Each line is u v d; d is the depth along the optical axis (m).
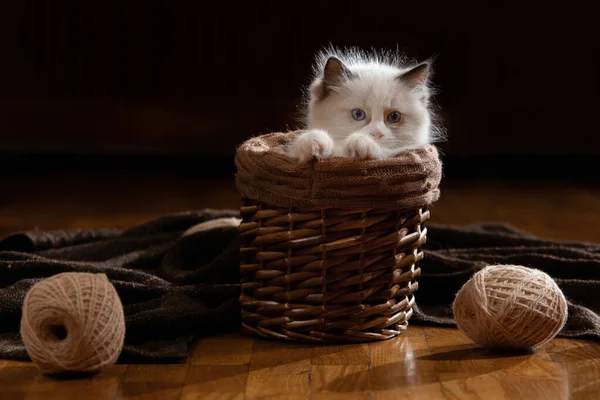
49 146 3.04
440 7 2.89
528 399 1.29
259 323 1.45
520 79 2.95
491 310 1.38
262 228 1.42
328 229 1.40
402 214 1.43
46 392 1.30
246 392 1.31
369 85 1.51
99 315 1.31
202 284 1.60
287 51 2.94
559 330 1.41
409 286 1.47
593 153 3.00
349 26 2.90
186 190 2.61
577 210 2.34
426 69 1.54
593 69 2.93
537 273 1.40
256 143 1.49
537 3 2.89
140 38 2.96
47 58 2.98
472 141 2.99
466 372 1.36
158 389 1.31
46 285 1.31
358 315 1.43
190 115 3.01
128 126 3.03
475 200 2.50
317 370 1.36
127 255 1.73
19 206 2.33
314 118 1.55
